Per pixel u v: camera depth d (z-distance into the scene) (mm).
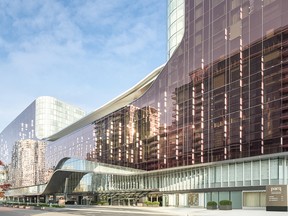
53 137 131125
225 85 51125
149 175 70375
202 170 55438
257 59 46406
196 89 57250
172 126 62531
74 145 105812
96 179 92562
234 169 49031
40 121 140000
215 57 53719
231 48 50812
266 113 44250
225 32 52188
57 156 118375
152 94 69562
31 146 142750
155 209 51781
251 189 45719
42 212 53188
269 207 37656
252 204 45531
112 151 83562
